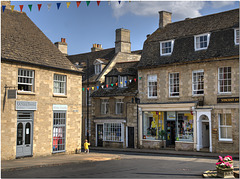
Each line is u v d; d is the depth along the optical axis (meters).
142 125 29.78
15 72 19.64
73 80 23.98
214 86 25.30
